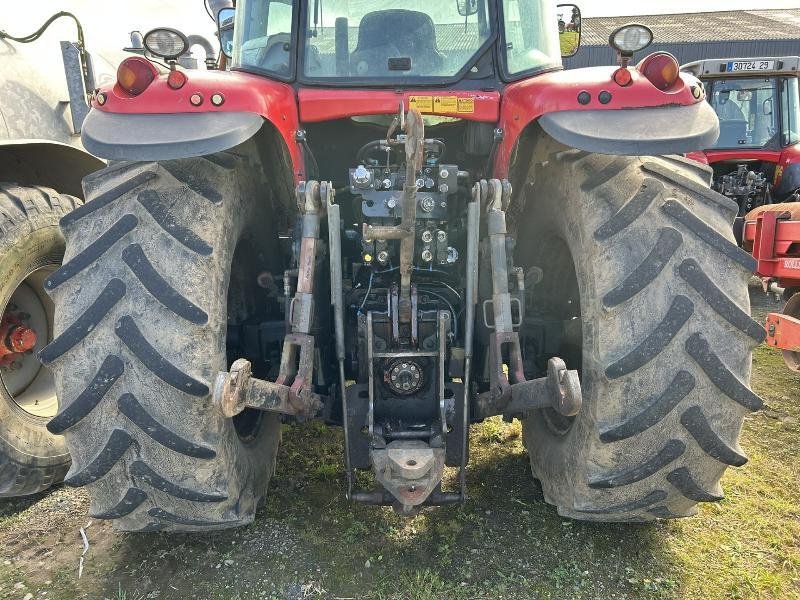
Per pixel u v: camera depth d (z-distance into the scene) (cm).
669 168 215
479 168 289
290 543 244
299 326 218
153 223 192
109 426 191
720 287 192
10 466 274
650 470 197
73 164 357
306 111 249
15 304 312
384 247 239
